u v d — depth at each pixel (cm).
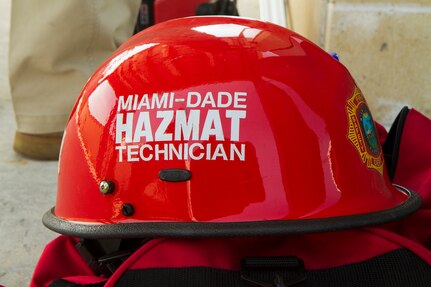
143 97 92
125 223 89
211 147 87
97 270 105
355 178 91
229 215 86
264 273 83
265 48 94
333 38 205
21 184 199
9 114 271
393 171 118
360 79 209
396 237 87
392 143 124
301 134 88
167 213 87
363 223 86
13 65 206
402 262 84
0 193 192
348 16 202
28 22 200
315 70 94
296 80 91
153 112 90
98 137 95
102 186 92
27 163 218
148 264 85
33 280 101
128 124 91
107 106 95
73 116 102
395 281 82
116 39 213
